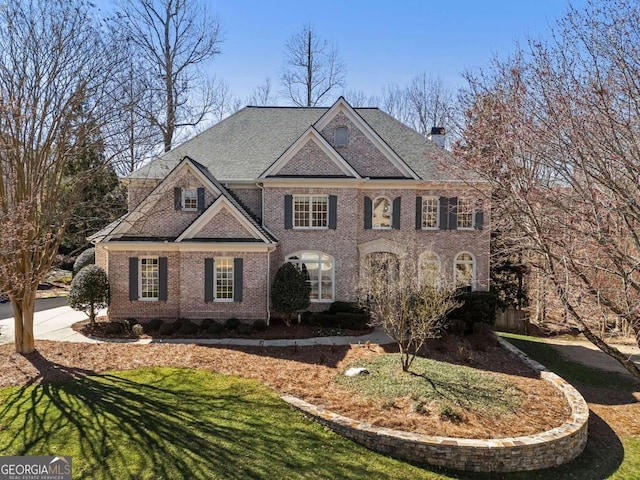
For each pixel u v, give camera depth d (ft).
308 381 44.09
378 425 34.91
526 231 35.60
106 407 36.83
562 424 36.73
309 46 151.84
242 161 82.58
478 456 31.76
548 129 32.58
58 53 46.09
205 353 52.75
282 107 94.43
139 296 68.85
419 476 30.40
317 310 77.15
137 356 51.01
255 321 66.69
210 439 32.32
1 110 41.81
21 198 45.42
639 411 46.50
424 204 81.00
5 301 92.63
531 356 66.23
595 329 51.98
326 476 29.04
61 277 125.29
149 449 30.71
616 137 28.89
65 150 48.62
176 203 70.85
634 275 35.24
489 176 38.04
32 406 36.78
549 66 33.53
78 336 61.57
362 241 79.82
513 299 91.40
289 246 77.25
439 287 54.08
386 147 79.61
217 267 69.36
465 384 43.32
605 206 29.45
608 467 34.37
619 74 29.78
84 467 28.45
